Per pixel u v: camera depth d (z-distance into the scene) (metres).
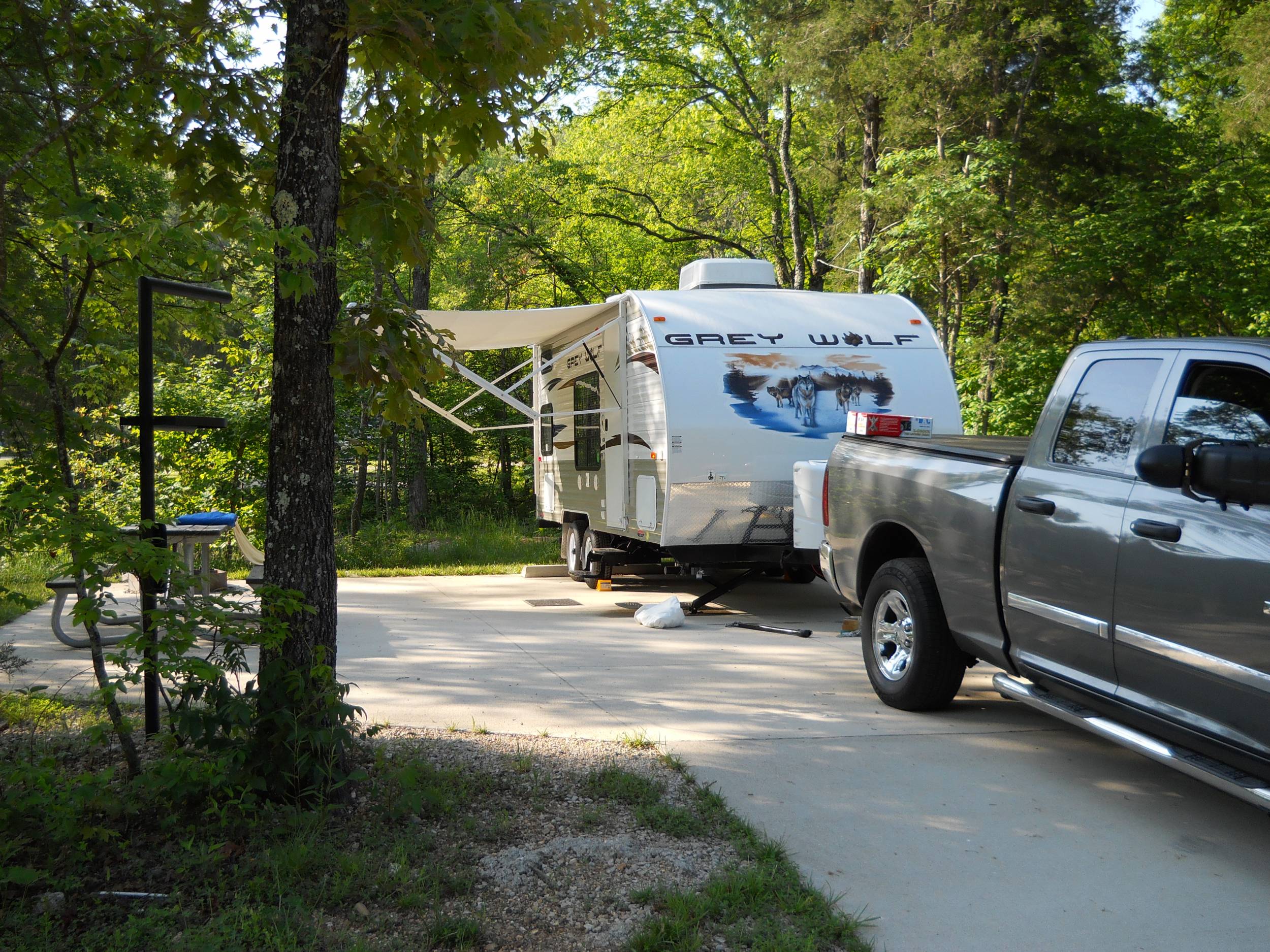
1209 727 3.74
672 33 21.55
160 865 3.48
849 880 3.57
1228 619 3.60
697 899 3.24
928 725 5.53
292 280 3.51
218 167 4.30
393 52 4.04
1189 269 16.47
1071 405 4.70
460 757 4.68
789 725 5.47
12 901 3.21
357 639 8.02
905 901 3.43
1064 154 17.77
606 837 3.77
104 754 4.58
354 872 3.41
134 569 3.65
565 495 12.52
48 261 4.40
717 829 3.93
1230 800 4.42
